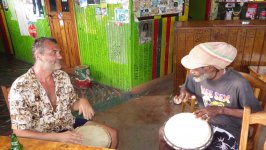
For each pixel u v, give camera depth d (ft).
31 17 15.43
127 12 9.91
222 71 4.72
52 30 14.55
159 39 11.60
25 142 3.75
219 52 4.39
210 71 4.61
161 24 11.35
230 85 4.67
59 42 14.53
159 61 12.14
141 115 9.53
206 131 4.58
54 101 5.31
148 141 7.91
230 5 13.39
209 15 14.26
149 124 8.89
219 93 4.93
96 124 5.84
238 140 4.86
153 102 10.61
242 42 8.97
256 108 4.59
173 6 11.55
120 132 8.44
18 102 4.70
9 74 15.24
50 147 3.62
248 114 3.76
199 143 4.30
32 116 5.00
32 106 4.94
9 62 17.61
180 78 9.87
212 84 4.93
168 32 11.89
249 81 5.09
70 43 13.92
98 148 3.59
